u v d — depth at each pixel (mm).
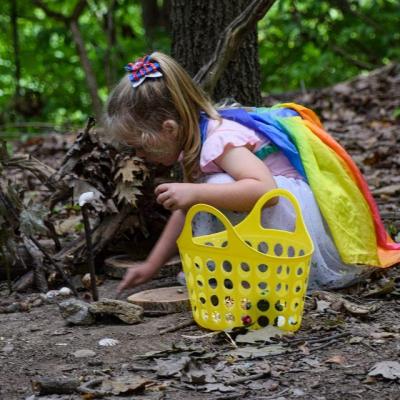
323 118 8383
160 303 3314
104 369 2711
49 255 3723
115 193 3797
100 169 3869
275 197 3275
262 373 2582
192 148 3334
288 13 11656
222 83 4652
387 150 6727
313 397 2428
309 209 3434
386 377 2525
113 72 11211
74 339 3055
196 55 4660
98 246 3889
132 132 3326
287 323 2994
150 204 3961
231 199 3168
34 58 12344
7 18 12617
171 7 4754
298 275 2982
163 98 3285
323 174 3506
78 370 2725
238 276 2959
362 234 3461
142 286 3758
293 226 3402
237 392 2480
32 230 3629
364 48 12320
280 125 3539
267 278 2957
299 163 3502
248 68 4703
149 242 4074
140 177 3822
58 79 12461
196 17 4637
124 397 2469
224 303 3000
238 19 4098
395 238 4250
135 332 3100
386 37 11766
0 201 3703
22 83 12680
